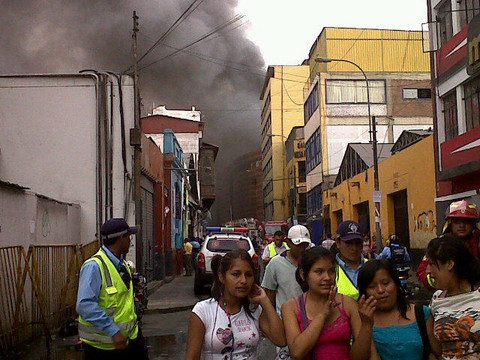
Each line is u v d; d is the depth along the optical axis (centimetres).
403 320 369
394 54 4369
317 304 383
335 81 4222
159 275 2356
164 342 995
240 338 380
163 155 2764
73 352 902
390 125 4197
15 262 936
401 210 2745
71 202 1664
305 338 359
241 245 1786
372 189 3105
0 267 865
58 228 1327
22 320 943
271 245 1229
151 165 2273
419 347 361
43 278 1018
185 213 3772
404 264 1444
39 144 1691
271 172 7381
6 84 1708
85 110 1708
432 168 2261
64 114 1703
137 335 511
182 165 3356
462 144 1850
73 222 1514
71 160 1686
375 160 2353
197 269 1772
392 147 3381
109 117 1725
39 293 929
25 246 1050
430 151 2275
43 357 864
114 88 1742
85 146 1692
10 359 848
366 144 3628
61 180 1677
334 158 4175
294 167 5841
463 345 332
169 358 857
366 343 346
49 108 1705
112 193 1689
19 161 1684
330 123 4194
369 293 371
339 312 376
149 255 2238
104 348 475
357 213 3500
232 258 380
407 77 4244
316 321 361
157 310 1414
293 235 530
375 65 4350
